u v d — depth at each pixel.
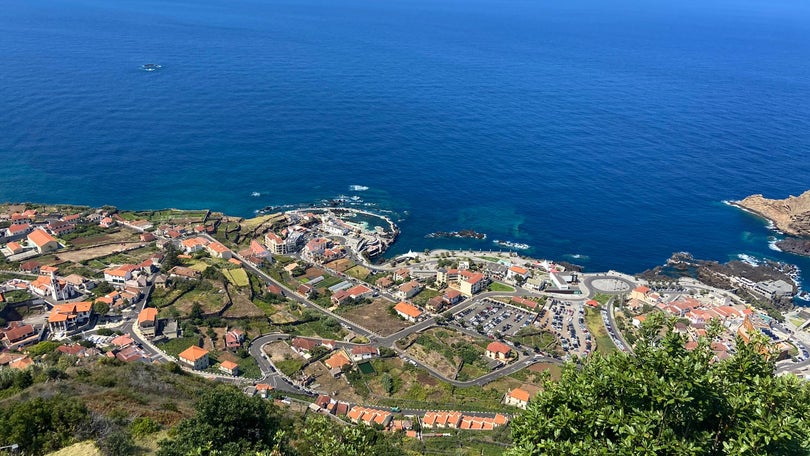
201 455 67.06
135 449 82.44
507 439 138.75
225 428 76.88
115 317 185.75
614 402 53.59
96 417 85.19
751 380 54.00
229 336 182.25
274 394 155.62
